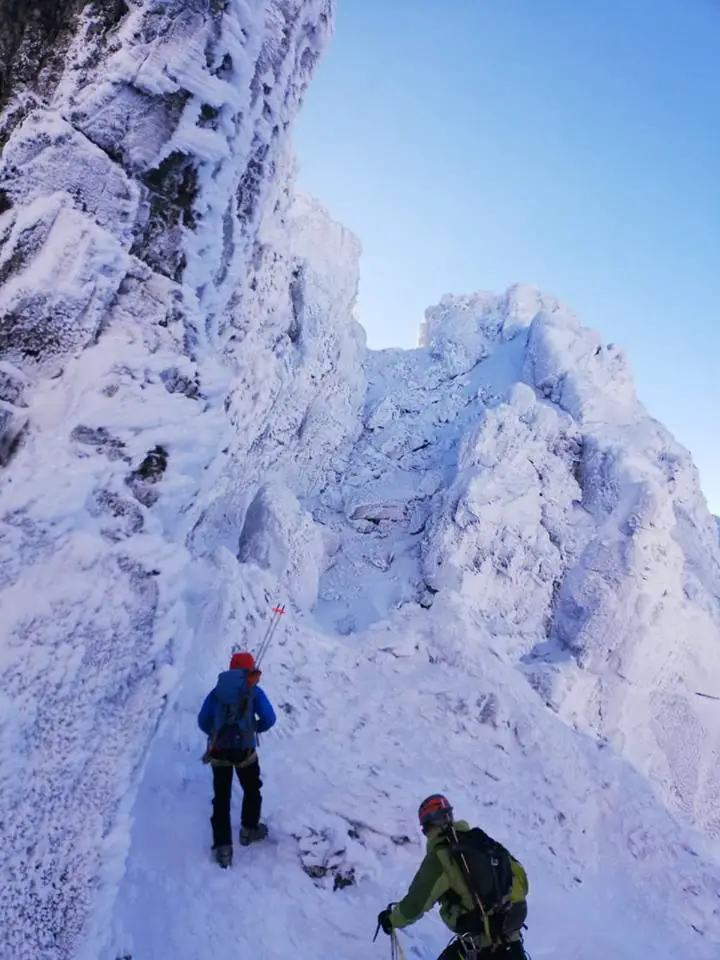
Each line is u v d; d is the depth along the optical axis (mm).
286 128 4602
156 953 3621
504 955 3148
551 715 9172
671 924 6496
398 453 20375
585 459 18578
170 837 4828
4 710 2393
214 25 3164
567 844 7020
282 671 8234
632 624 14391
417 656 9367
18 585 2557
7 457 2719
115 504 2867
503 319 25531
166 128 3117
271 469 16516
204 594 8195
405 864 5500
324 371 18141
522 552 15969
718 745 14297
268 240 9359
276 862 4934
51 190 2906
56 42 2971
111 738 2691
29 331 2818
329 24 4828
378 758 7441
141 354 3021
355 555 16859
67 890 2486
